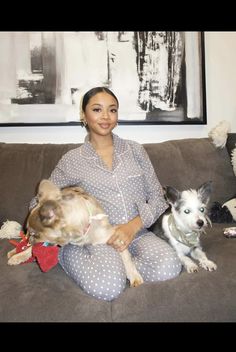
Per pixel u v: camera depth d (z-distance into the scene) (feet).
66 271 5.60
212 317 4.67
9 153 8.03
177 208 6.29
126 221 6.40
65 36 8.91
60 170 6.84
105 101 6.61
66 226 5.57
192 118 9.52
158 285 5.00
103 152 6.93
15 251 6.24
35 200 6.49
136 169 6.72
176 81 9.34
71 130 9.39
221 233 6.91
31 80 8.96
